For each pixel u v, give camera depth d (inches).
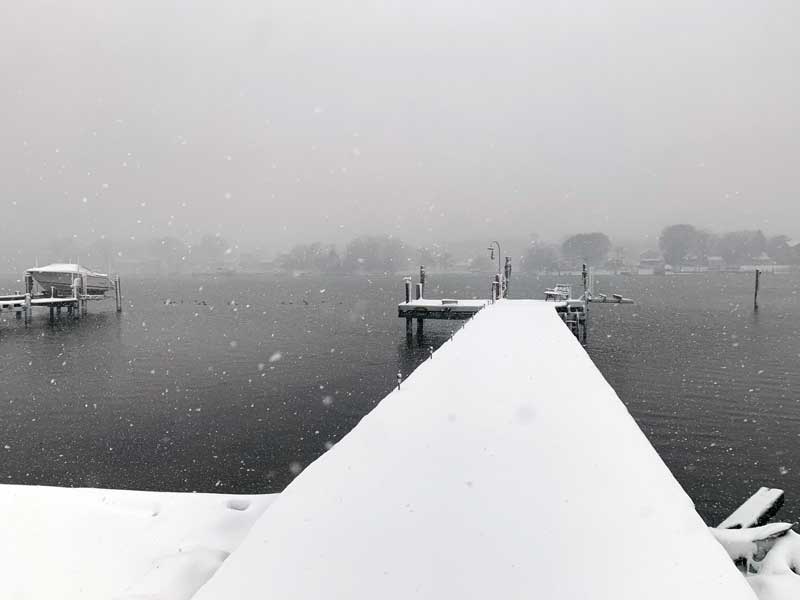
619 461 192.2
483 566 125.2
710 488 441.7
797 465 482.6
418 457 198.4
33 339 1434.5
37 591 153.4
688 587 115.1
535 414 251.4
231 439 594.2
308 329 1630.2
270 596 115.6
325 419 670.5
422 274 1251.2
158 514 199.0
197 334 1533.0
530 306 923.4
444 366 366.3
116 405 735.7
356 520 150.4
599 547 133.1
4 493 213.2
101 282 2175.2
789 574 153.1
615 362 1021.2
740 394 747.4
